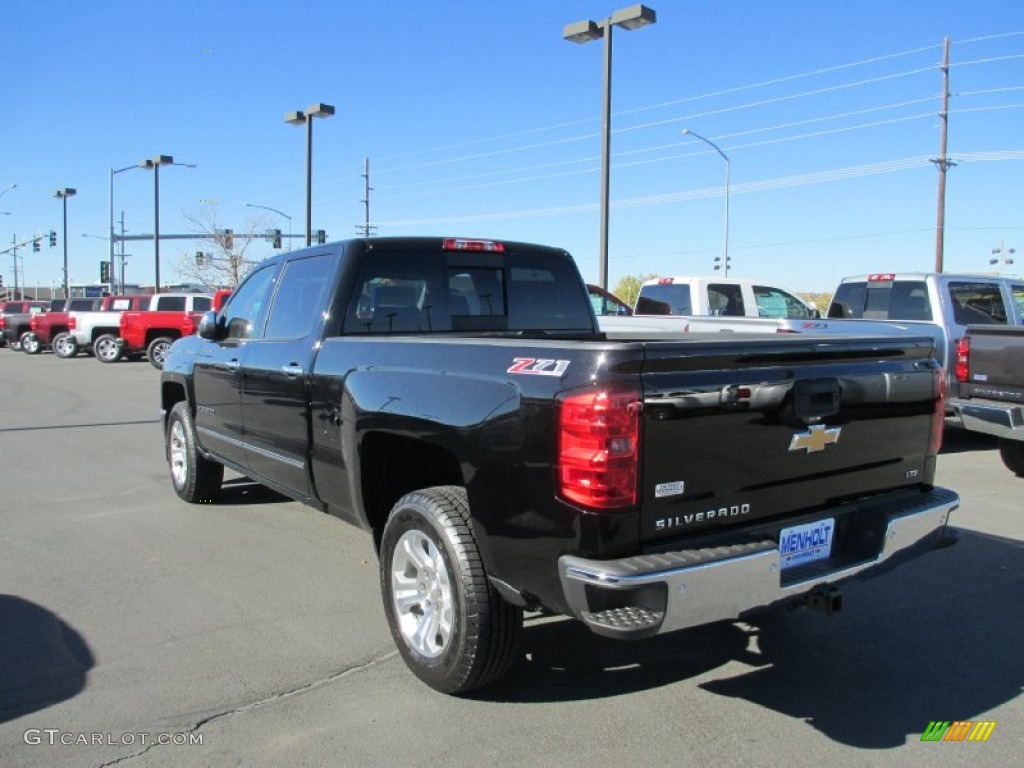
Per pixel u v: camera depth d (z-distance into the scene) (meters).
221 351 6.00
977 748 3.25
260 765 3.09
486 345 3.45
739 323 10.03
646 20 15.91
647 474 2.96
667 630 2.92
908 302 10.34
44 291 87.19
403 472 4.24
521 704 3.58
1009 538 6.07
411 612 3.84
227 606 4.67
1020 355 7.68
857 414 3.62
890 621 4.54
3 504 7.02
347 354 4.35
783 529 3.33
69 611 4.58
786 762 3.14
